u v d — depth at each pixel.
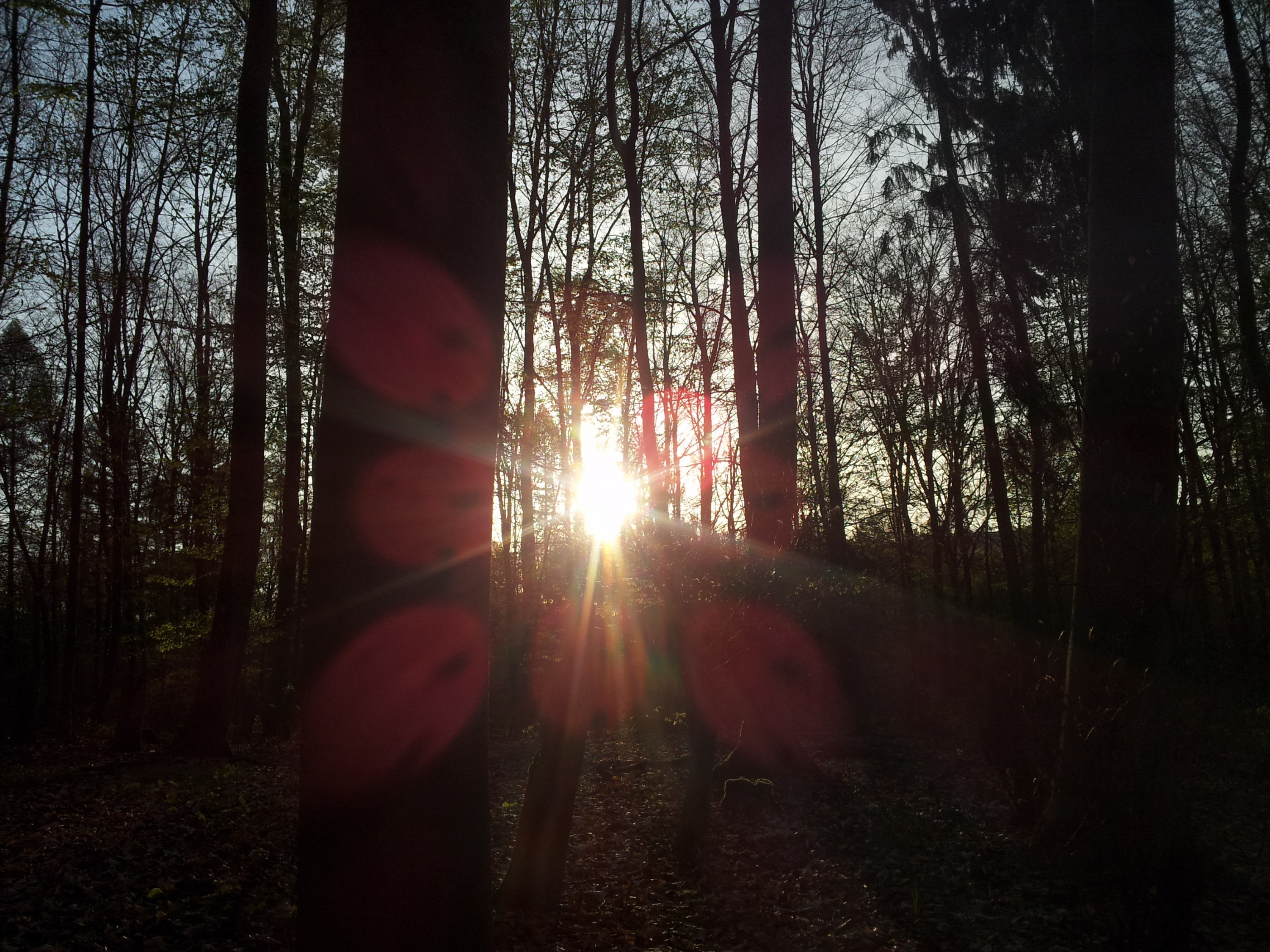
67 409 19.45
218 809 9.56
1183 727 5.38
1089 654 6.17
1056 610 19.80
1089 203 7.91
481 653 3.28
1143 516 6.64
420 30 3.26
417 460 3.12
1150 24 7.63
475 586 3.26
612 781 11.99
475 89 3.36
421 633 3.05
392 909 2.91
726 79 12.06
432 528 3.11
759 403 10.59
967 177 18.84
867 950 5.98
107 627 22.20
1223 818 6.50
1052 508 20.25
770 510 10.26
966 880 6.94
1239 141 14.90
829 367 23.27
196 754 13.87
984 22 16.25
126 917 5.89
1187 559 6.79
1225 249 15.27
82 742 18.88
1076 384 12.00
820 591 8.00
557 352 21.64
